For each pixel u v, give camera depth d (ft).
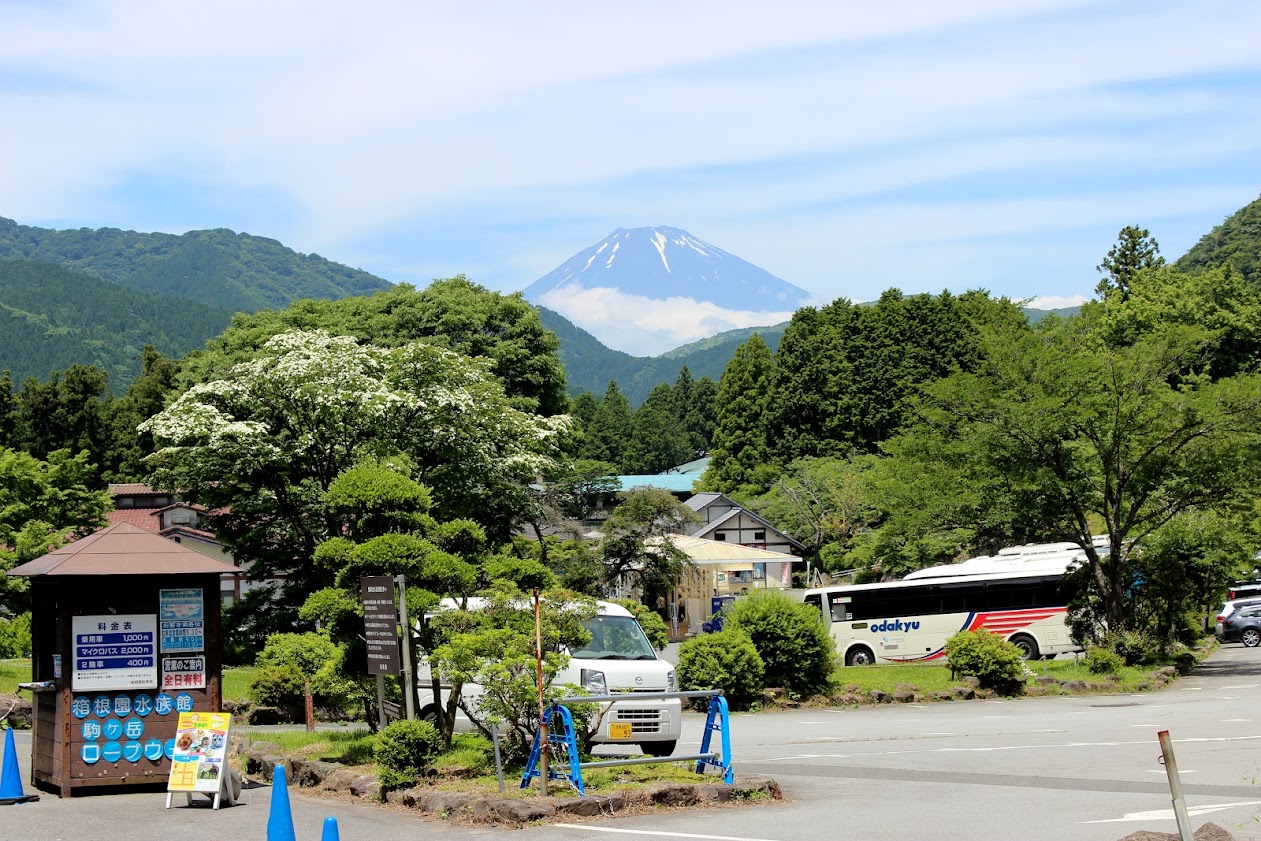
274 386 118.11
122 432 250.98
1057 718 72.54
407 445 118.21
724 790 39.55
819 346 246.27
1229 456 102.99
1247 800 38.09
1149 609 111.75
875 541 183.62
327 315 178.70
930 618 135.44
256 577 127.24
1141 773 45.47
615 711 51.49
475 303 178.81
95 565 43.16
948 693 91.40
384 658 44.52
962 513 111.24
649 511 144.15
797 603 94.43
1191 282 249.34
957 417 111.75
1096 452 108.99
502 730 47.09
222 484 122.93
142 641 44.39
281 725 72.74
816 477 216.54
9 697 67.46
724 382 261.03
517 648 41.19
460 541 51.29
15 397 253.44
